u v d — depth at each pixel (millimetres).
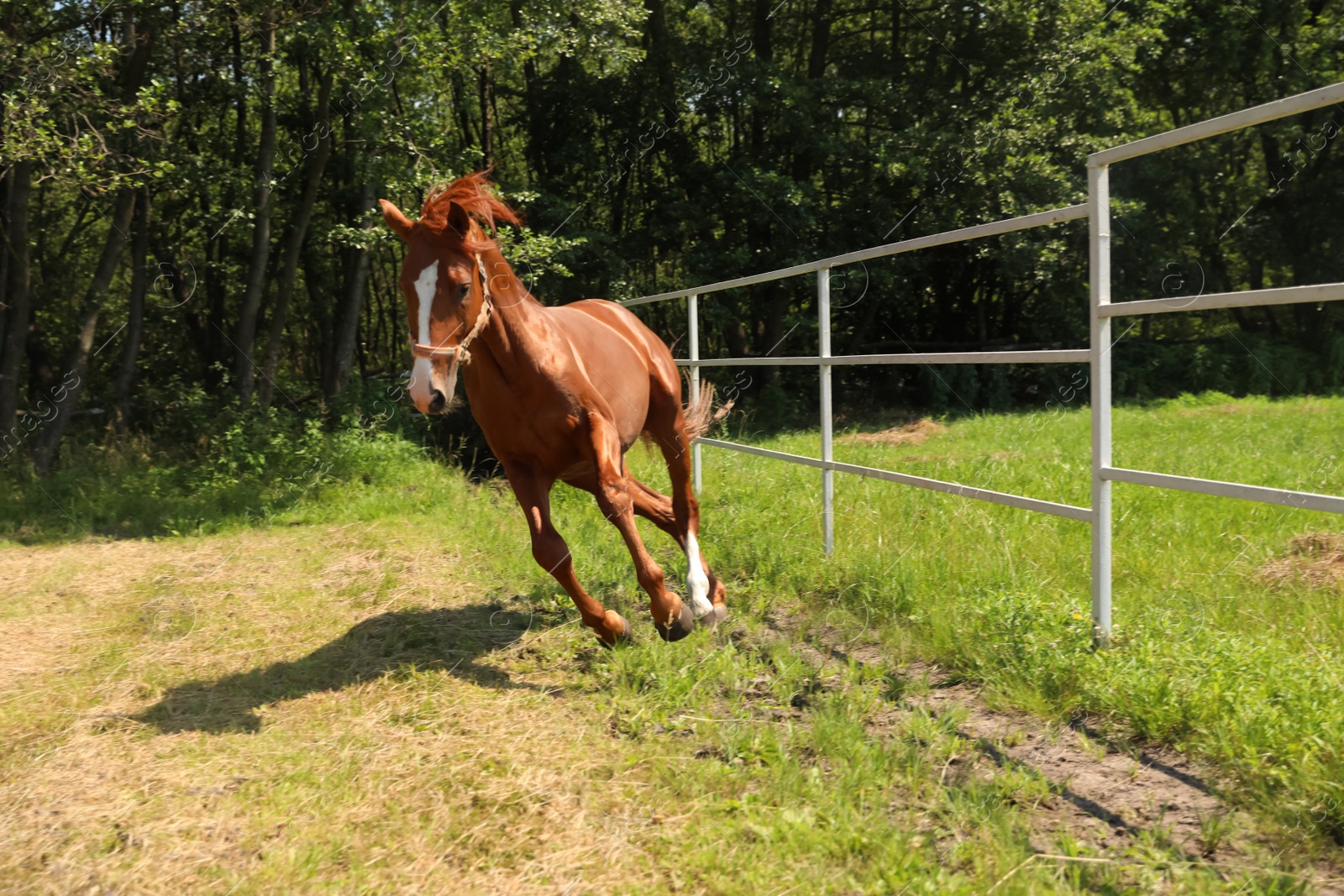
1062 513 3311
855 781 2605
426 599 4641
